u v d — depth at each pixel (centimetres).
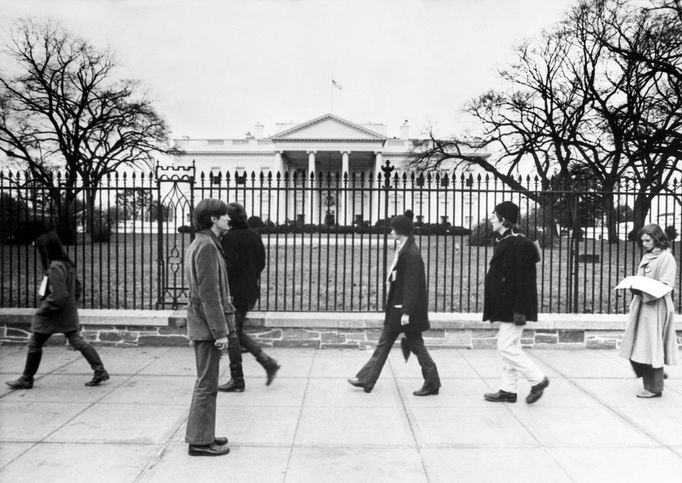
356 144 5581
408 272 500
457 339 705
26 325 703
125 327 705
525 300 477
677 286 1131
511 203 502
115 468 353
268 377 542
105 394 513
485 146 3516
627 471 353
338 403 494
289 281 1228
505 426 436
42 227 761
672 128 2323
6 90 3241
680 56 2312
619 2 2555
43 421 439
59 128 3291
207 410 375
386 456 376
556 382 564
